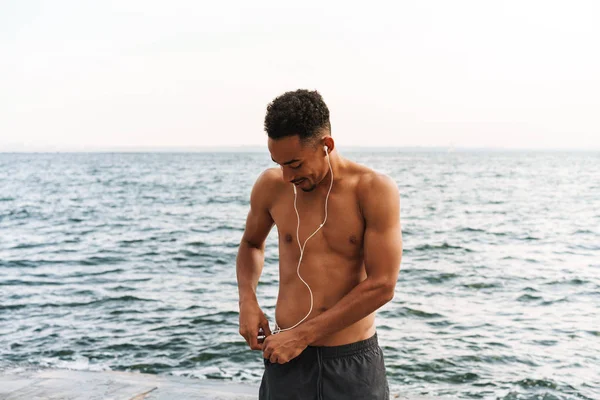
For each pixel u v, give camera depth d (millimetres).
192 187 49375
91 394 3713
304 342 2143
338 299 2262
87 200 35656
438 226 21547
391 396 3930
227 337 7250
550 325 7785
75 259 14086
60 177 68875
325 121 2092
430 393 5430
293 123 2014
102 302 9266
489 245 16500
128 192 43031
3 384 3883
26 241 17719
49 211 28438
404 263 13211
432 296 9656
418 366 6164
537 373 5930
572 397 5301
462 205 31000
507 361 6312
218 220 24484
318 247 2281
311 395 2252
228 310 8680
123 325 7848
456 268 12469
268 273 11977
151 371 6090
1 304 9094
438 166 109562
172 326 7797
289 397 2275
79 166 114688
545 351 6652
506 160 164625
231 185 52250
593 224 22078
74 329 7656
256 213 2512
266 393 2400
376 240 2150
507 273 11820
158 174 77188
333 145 2111
